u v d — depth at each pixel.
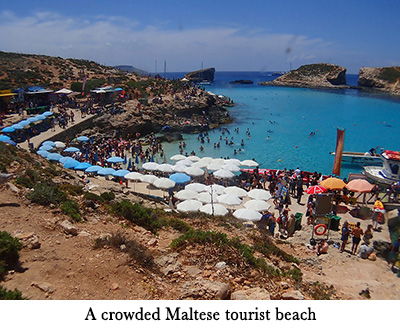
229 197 19.52
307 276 11.06
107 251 8.82
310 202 19.64
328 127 54.38
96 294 6.99
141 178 23.19
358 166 35.09
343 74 143.62
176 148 41.81
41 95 49.06
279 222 17.39
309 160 36.94
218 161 28.80
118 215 12.92
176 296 7.49
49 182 14.26
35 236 8.69
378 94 108.88
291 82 143.38
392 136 48.28
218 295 7.53
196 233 11.12
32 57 72.81
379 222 17.31
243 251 10.40
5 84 52.75
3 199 11.10
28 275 7.19
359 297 10.15
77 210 11.89
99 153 34.06
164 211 16.48
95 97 55.03
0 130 33.78
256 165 28.08
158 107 52.97
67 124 41.16
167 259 9.16
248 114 66.75
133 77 75.75
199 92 69.69
